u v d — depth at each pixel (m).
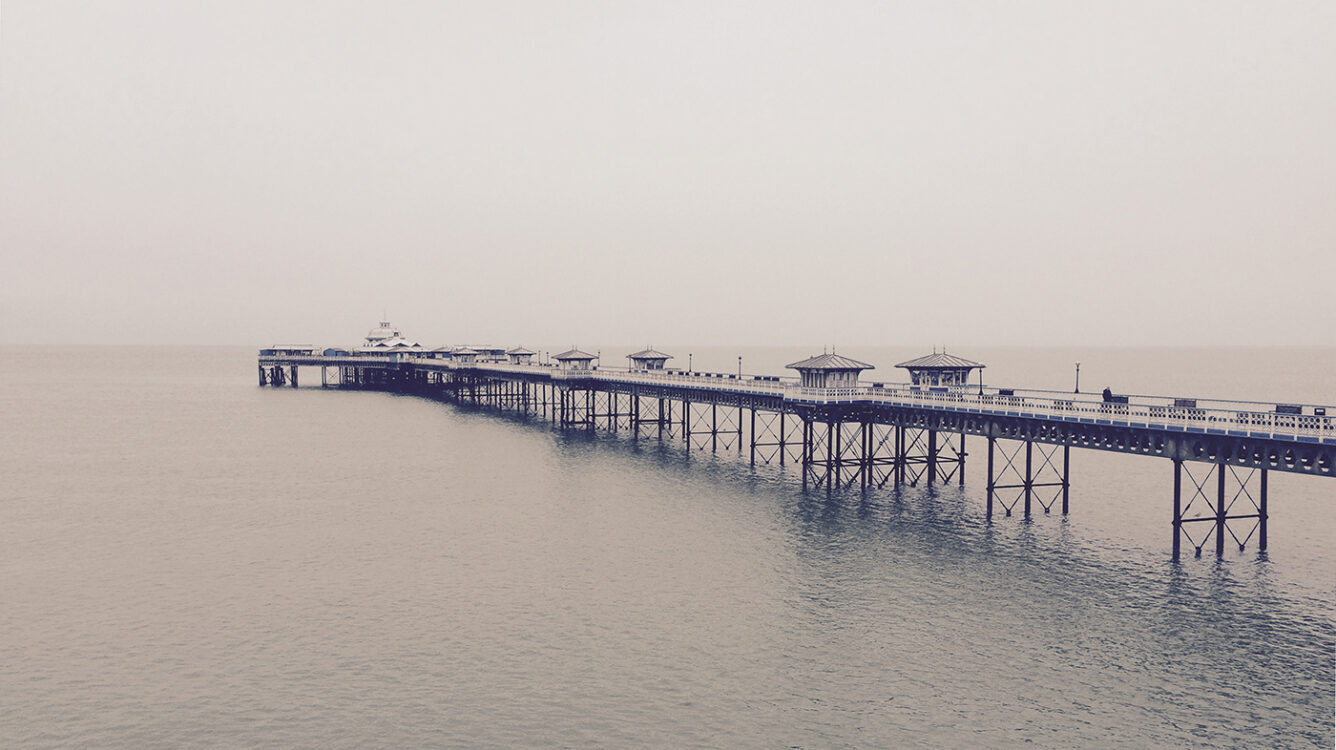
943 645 37.66
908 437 116.56
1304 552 51.91
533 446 98.31
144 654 36.66
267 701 32.41
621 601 43.31
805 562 49.84
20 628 39.59
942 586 45.50
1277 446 43.25
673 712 31.69
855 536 55.66
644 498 67.88
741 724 30.84
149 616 41.16
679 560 50.38
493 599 43.59
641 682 34.09
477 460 87.56
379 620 40.66
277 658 36.25
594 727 30.58
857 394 71.56
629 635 38.84
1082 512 63.59
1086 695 32.94
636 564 49.59
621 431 114.56
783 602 43.09
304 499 67.75
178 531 57.44
